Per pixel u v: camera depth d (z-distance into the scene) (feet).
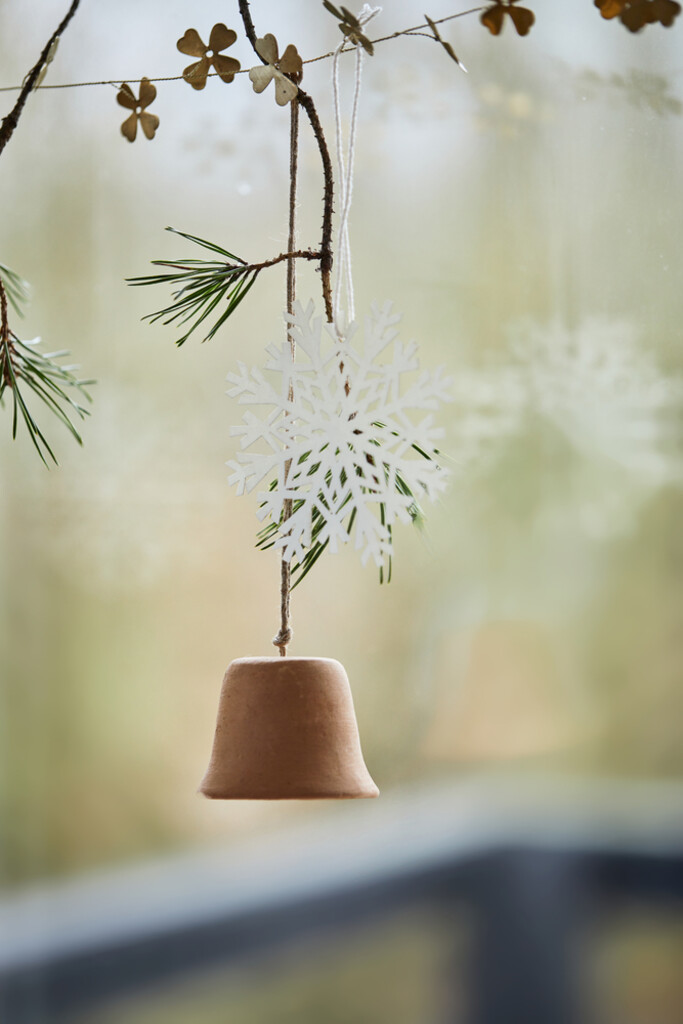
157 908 5.50
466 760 5.36
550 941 5.31
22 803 5.53
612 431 5.26
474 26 5.22
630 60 5.21
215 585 5.53
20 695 5.55
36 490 5.59
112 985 5.47
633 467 5.24
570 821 5.31
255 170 5.27
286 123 5.21
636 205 5.22
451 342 5.27
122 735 5.54
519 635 5.33
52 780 5.54
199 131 5.33
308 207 5.22
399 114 5.24
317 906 5.47
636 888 5.23
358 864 5.43
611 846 5.26
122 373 5.52
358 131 5.21
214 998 5.43
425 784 5.39
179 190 5.39
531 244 5.27
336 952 5.44
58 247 5.52
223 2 5.29
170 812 5.52
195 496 5.53
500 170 5.28
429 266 5.28
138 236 5.46
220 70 3.94
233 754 3.61
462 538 5.32
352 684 5.35
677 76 5.19
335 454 3.71
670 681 5.22
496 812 5.36
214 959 5.46
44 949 5.48
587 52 5.21
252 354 5.38
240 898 5.47
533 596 5.32
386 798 5.43
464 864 5.37
